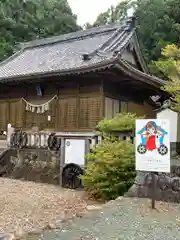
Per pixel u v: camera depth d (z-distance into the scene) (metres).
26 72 16.39
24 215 6.80
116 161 7.98
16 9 45.00
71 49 19.23
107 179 8.02
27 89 17.14
